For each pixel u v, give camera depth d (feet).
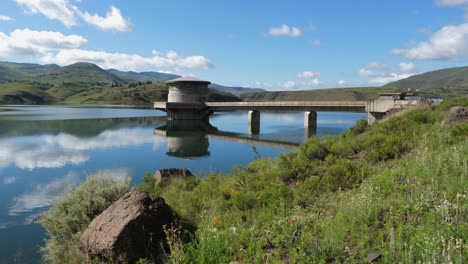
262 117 338.13
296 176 40.42
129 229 24.13
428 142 40.52
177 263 20.92
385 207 23.52
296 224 23.02
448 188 24.35
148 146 116.06
